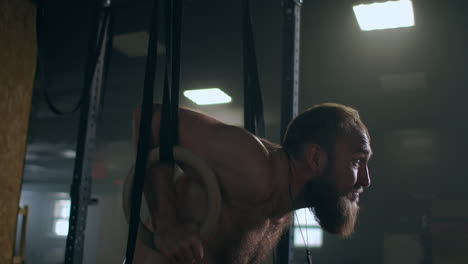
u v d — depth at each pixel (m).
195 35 5.50
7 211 3.23
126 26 5.13
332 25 5.25
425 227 7.90
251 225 1.22
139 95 7.78
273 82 7.04
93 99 2.30
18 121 3.36
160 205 1.04
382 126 8.80
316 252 9.94
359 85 7.27
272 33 5.43
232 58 6.14
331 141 1.20
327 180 1.20
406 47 5.74
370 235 9.45
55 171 14.96
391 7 4.65
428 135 8.78
